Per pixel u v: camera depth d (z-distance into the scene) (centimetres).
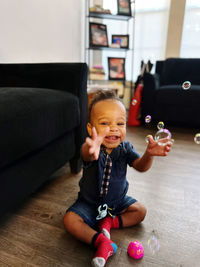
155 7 300
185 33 298
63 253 63
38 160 81
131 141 180
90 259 61
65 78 111
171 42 301
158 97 222
